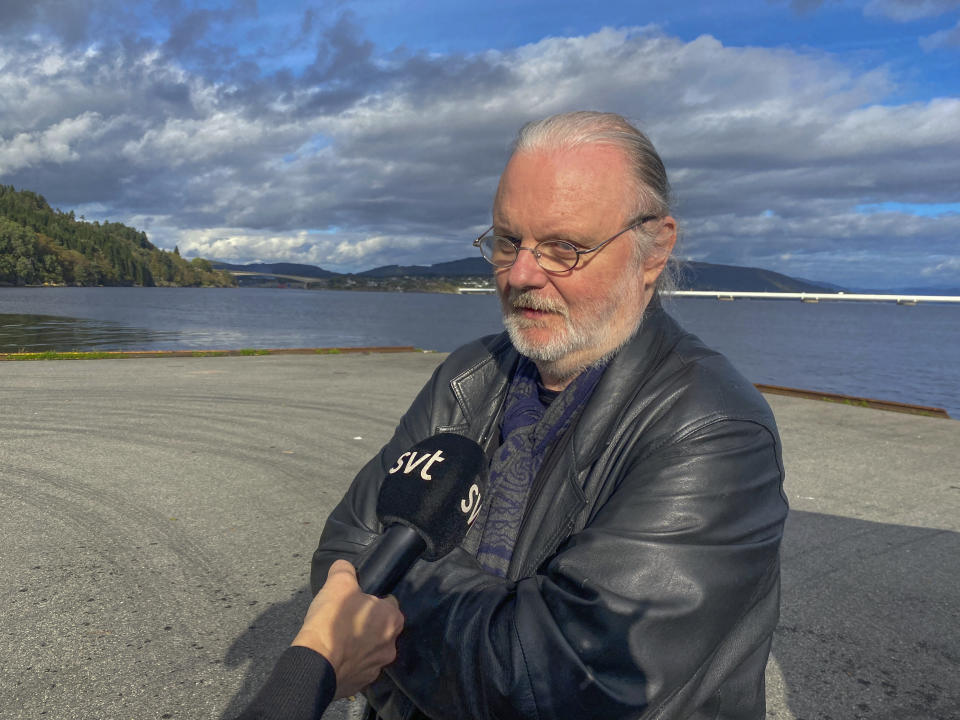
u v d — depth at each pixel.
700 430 0.99
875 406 8.91
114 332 35.34
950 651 3.03
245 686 2.67
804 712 2.58
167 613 3.22
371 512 1.22
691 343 1.18
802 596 3.53
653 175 1.12
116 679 2.69
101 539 4.06
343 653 0.77
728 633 0.94
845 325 130.00
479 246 1.22
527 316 1.12
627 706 0.83
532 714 0.85
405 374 10.75
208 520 4.39
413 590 0.98
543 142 1.09
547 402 1.23
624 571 0.88
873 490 5.31
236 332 41.53
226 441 6.37
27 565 3.69
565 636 0.87
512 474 1.16
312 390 9.15
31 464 5.53
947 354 57.06
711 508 0.94
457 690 0.91
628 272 1.11
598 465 1.07
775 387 10.05
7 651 2.87
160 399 8.34
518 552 1.08
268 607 3.30
